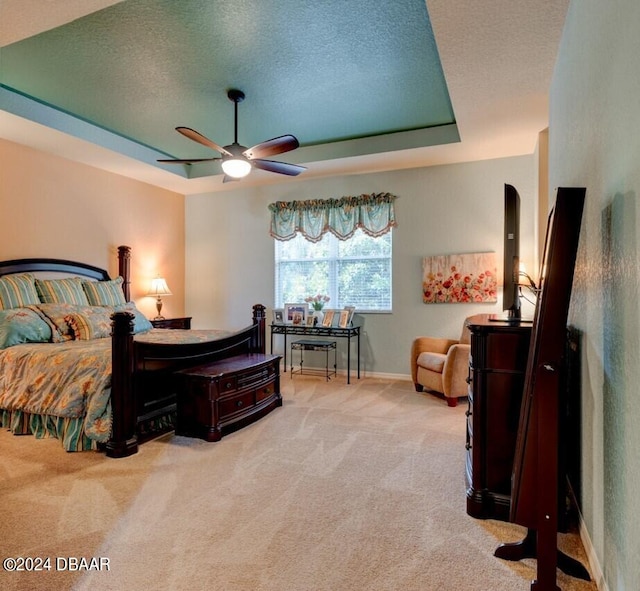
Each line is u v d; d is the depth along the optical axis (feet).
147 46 9.58
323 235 18.49
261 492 7.77
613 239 4.81
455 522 6.83
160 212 20.07
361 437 10.68
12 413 10.92
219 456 9.43
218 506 7.25
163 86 11.55
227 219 20.80
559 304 5.20
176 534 6.40
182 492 7.75
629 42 4.19
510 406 6.96
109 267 17.38
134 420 9.68
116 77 11.03
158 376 10.68
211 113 13.38
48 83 11.35
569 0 7.00
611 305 4.89
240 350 13.89
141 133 15.06
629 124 4.20
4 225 13.65
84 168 16.35
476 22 7.55
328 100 12.50
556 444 5.19
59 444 10.16
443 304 16.75
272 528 6.59
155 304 19.58
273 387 13.19
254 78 11.11
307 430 11.18
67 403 9.79
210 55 9.97
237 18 8.53
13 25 7.29
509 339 7.00
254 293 20.31
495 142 14.05
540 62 8.91
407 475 8.52
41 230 14.75
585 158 6.33
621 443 4.42
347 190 18.28
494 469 7.00
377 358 17.90
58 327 12.54
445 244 16.66
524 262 15.16
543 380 5.25
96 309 14.02
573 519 6.95
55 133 13.14
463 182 16.35
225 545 6.14
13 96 11.78
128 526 6.61
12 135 13.28
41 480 8.22
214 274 21.09
